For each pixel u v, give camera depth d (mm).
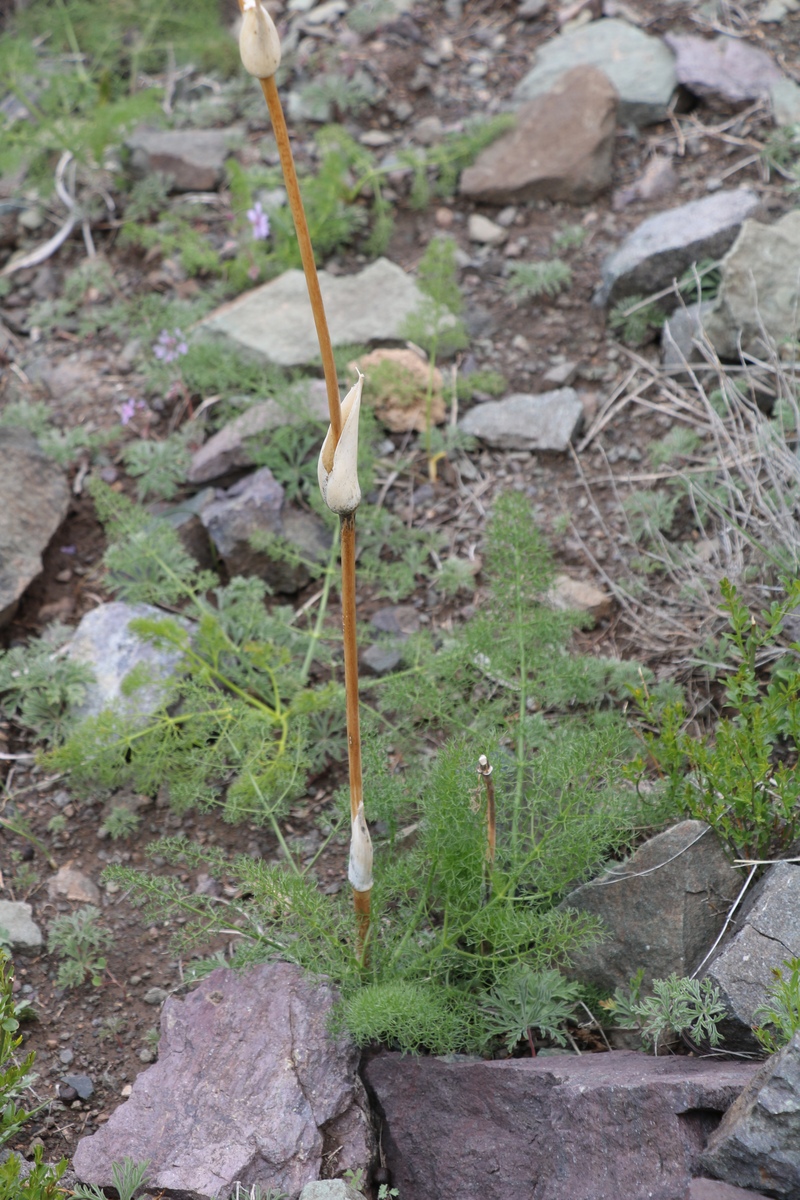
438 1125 2432
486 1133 2377
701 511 3812
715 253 4320
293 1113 2416
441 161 5016
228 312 4492
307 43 5695
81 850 3297
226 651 3631
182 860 3234
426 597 3836
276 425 4070
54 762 3184
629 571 3768
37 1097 2746
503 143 5062
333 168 4809
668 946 2600
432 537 3963
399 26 5680
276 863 3191
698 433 4047
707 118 5160
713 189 4840
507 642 3102
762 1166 1988
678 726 2725
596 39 5422
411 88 5484
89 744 3186
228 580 3959
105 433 4328
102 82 5465
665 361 4297
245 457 4051
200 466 4066
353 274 4836
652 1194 2082
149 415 4395
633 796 2811
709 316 4121
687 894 2605
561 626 3084
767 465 3426
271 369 4332
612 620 3656
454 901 2627
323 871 3150
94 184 5316
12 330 4824
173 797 3109
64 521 4082
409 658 3418
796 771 2586
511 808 2910
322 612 3576
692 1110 2172
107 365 4613
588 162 4891
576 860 2621
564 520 3832
